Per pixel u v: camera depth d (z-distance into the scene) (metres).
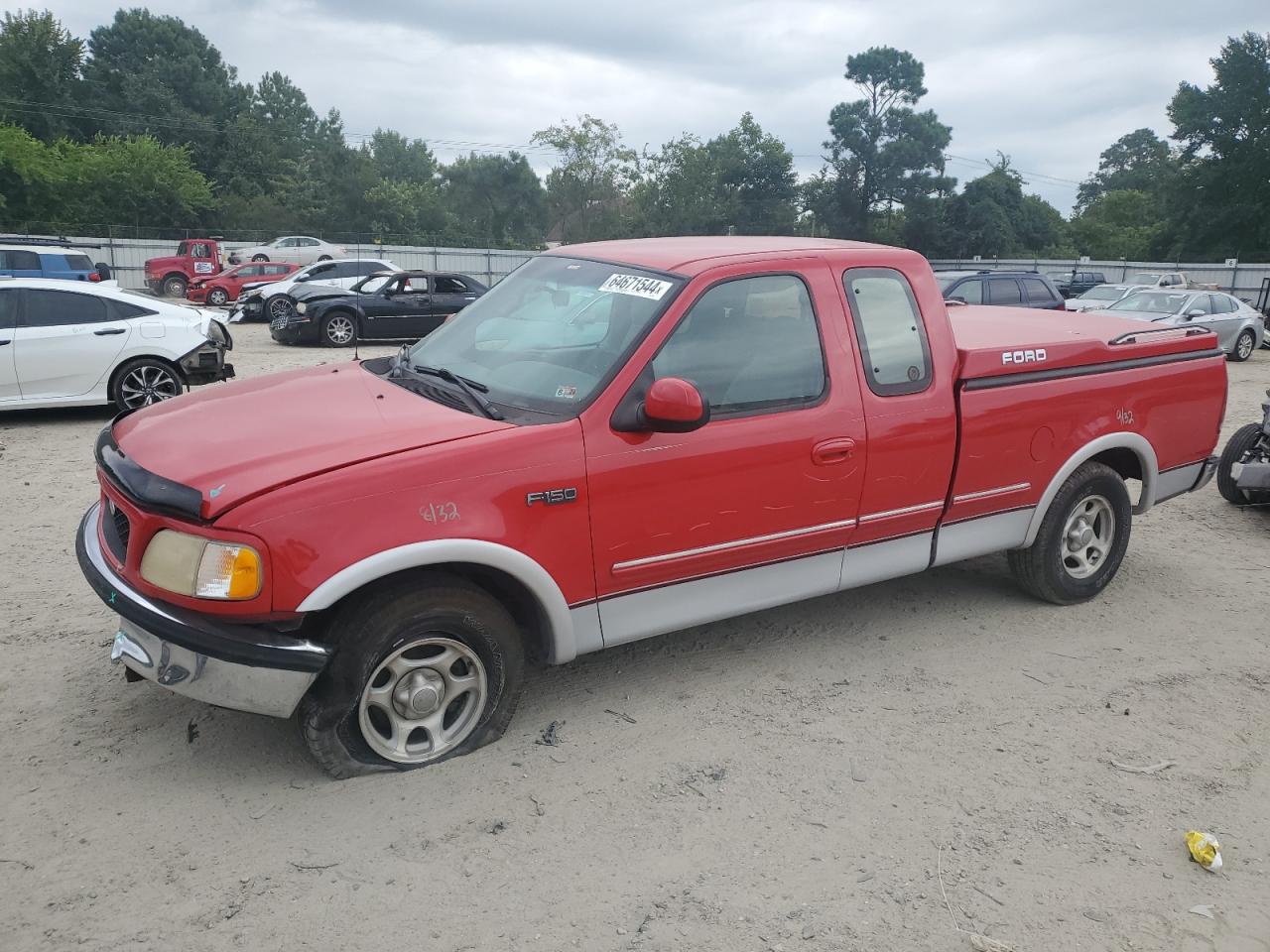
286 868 3.06
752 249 4.29
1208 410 5.73
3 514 6.83
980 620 5.26
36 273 22.11
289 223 67.62
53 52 72.25
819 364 4.19
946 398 4.53
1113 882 3.15
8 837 3.15
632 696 4.28
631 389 3.72
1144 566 6.30
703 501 3.90
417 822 3.31
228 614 3.13
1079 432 5.08
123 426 3.95
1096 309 20.86
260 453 3.38
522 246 78.56
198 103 88.38
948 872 3.16
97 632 4.75
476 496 3.40
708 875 3.10
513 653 3.69
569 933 2.82
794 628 5.07
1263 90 57.69
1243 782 3.75
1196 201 60.25
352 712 3.45
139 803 3.36
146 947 2.71
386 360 4.68
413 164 103.19
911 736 4.01
